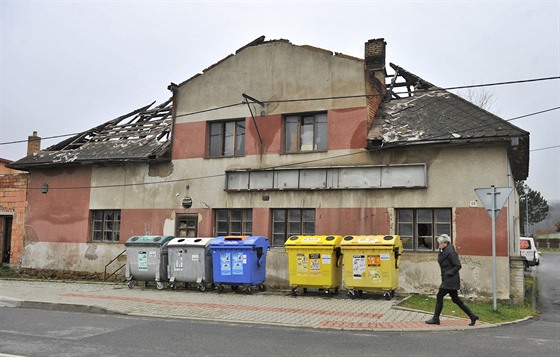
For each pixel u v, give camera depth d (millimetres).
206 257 14562
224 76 17781
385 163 14906
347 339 8516
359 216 15031
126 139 20422
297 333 9062
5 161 30141
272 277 15961
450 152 14195
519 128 13477
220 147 17734
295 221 16125
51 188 20422
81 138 21812
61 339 8484
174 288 14914
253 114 17062
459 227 13805
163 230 17953
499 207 11672
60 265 19703
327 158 15734
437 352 7539
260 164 16688
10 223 21891
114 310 11438
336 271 13445
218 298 13211
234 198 16938
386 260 12555
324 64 16281
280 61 16938
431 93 17438
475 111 15148
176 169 18078
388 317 10469
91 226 19516
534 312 12391
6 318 10750
